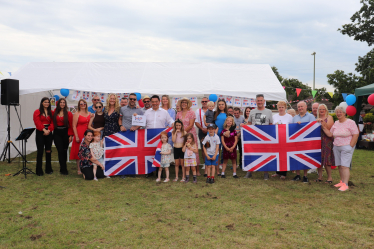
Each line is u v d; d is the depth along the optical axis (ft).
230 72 27.99
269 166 19.33
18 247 9.43
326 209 13.35
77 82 25.43
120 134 19.86
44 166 23.68
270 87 25.77
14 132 28.04
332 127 17.65
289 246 9.62
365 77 69.46
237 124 23.24
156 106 20.10
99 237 10.24
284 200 14.75
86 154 19.06
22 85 24.86
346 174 16.98
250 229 11.03
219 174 21.33
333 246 9.61
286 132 19.25
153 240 10.03
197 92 24.54
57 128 20.02
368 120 49.73
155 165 18.70
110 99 19.79
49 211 12.86
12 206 13.47
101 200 14.57
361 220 12.00
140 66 28.50
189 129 19.93
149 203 14.14
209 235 10.49
